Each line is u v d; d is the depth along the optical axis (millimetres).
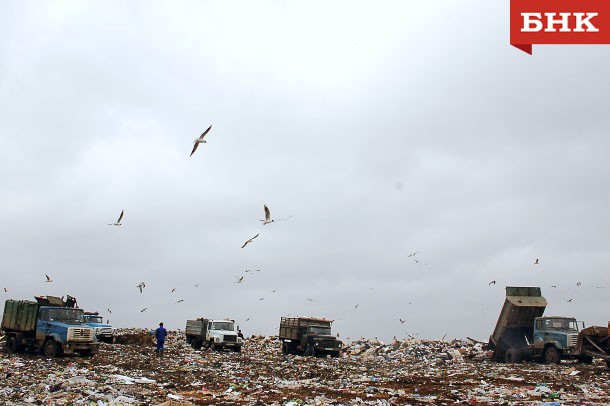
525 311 30938
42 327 26375
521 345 31828
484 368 26844
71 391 14914
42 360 24094
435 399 15523
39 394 14367
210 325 38156
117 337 39656
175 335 48625
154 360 26734
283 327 38281
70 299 33438
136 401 14008
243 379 20000
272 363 27656
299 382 19547
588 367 26531
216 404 14062
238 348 37344
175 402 12906
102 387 15672
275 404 14070
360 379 20953
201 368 23828
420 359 34188
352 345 43062
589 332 26891
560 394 16406
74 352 26094
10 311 28016
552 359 29109
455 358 34594
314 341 34781
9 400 13516
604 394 16609
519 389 17328
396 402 14930
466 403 14742
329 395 16297
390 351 38781
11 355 25844
